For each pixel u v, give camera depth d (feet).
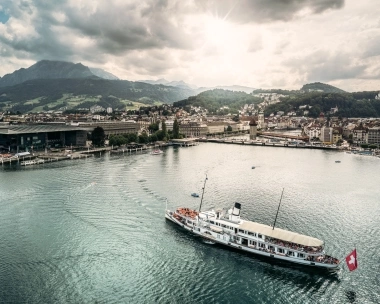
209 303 372.17
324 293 390.01
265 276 423.64
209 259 462.60
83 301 370.32
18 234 525.75
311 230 551.59
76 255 464.65
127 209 639.35
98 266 438.40
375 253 474.90
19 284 397.19
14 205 655.35
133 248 486.79
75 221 579.07
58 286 395.34
